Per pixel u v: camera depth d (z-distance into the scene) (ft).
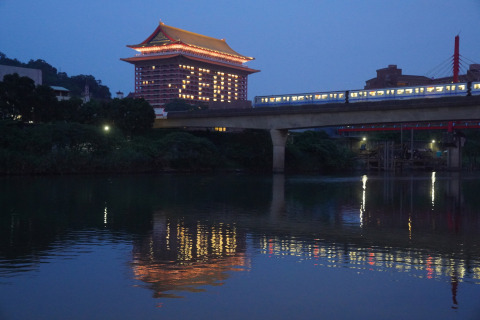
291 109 342.64
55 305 49.67
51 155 273.75
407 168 527.81
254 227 96.89
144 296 52.44
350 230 94.17
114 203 136.87
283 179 285.64
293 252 73.15
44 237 83.56
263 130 412.57
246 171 384.88
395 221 107.65
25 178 240.12
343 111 321.52
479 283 57.72
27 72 465.88
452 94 289.94
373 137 586.45
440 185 241.14
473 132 632.38
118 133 332.39
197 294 53.16
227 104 408.87
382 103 302.25
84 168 292.81
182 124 395.75
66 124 298.35
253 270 62.54
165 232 89.71
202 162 359.87
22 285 55.62
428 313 48.44
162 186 206.90
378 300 51.90
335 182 261.03
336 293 53.88
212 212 120.16
